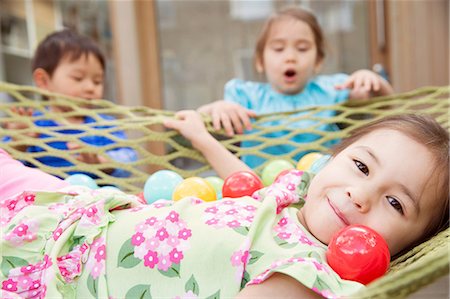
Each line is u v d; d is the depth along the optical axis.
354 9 2.18
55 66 1.30
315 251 0.62
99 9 2.17
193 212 0.70
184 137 1.06
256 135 1.09
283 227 0.68
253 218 0.68
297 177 0.80
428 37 2.15
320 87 1.33
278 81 1.30
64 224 0.67
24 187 0.79
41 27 2.19
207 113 1.12
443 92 1.08
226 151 1.03
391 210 0.66
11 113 1.02
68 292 0.64
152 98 2.19
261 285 0.56
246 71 2.21
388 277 0.43
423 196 0.67
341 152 0.73
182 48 2.21
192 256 0.63
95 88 1.34
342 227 0.66
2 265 0.65
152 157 1.04
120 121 1.05
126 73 2.13
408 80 2.16
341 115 1.09
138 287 0.63
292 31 1.27
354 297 0.42
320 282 0.55
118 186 1.10
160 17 2.20
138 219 0.69
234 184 0.84
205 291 0.61
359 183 0.67
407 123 0.72
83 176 0.94
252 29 2.20
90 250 0.66
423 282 0.41
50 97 1.05
